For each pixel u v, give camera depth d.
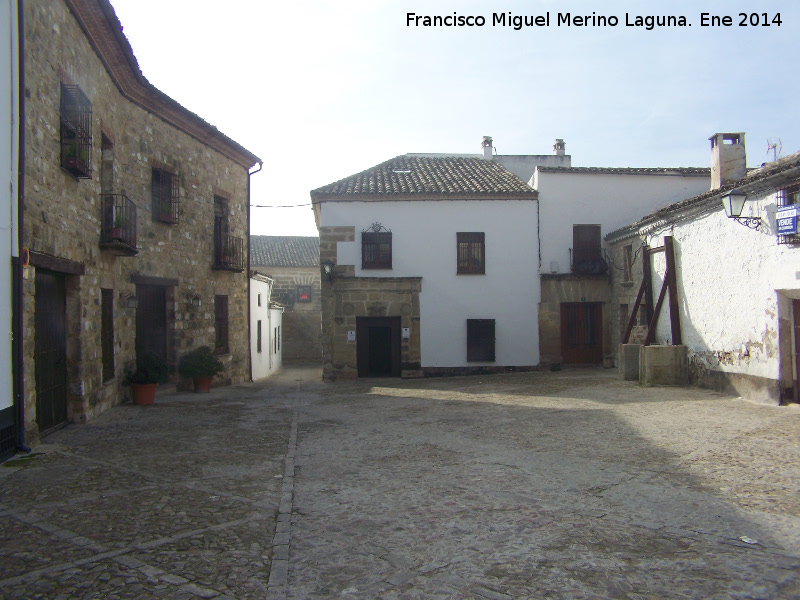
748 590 3.51
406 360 18.34
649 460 6.68
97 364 9.70
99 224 9.84
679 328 13.44
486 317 18.55
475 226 18.66
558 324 18.58
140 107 12.16
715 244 12.01
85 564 3.88
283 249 36.72
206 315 15.12
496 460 6.89
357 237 18.45
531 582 3.65
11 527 4.54
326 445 7.86
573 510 5.01
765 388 10.45
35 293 7.60
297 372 25.77
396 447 7.71
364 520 4.82
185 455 7.05
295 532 4.53
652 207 18.83
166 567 3.85
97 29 9.39
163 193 13.02
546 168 18.80
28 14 7.07
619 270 17.67
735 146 14.45
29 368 7.11
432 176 20.17
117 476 6.02
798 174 9.45
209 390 14.21
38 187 7.33
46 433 7.98
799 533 4.38
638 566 3.86
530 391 13.59
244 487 5.74
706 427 8.42
